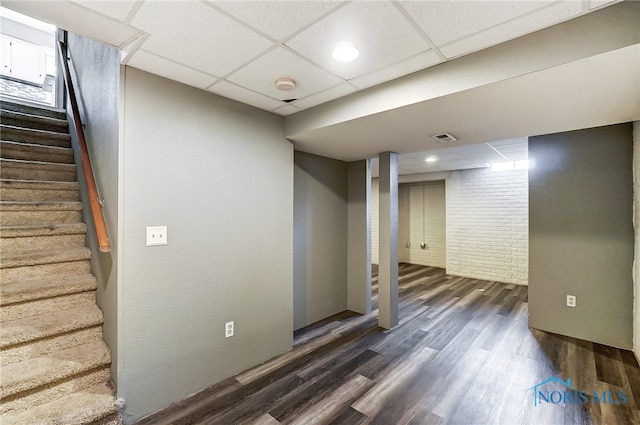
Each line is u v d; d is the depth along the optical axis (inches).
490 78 62.6
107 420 67.1
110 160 75.2
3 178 98.0
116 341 70.5
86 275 87.3
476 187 229.8
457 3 48.7
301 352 109.3
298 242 134.7
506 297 179.3
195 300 83.9
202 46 62.2
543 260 128.6
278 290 106.5
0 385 60.6
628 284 110.3
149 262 74.9
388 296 132.0
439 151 164.6
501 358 104.3
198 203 84.0
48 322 73.2
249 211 96.7
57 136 121.5
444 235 268.7
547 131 98.1
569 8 50.4
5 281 78.1
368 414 75.5
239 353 94.8
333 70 72.4
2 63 212.8
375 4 49.0
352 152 134.7
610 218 114.0
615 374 93.7
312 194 141.3
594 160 117.0
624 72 58.1
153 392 76.0
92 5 49.4
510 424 72.4
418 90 73.0
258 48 62.7
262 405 79.1
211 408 77.9
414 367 98.4
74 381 70.4
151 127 74.6
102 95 83.9
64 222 96.9
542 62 56.9
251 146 96.7
